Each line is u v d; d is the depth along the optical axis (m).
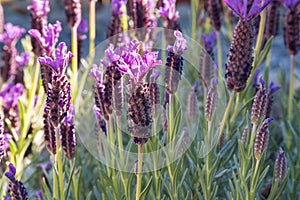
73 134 0.49
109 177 0.52
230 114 0.58
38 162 0.61
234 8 0.48
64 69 0.46
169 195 0.51
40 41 0.49
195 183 0.53
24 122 0.58
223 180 0.56
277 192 0.51
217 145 0.54
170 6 0.56
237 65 0.49
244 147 0.50
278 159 0.49
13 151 0.56
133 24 0.56
